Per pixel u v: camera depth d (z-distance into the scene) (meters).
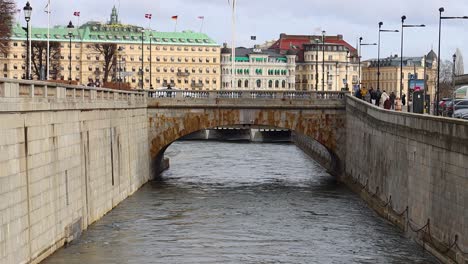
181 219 59.69
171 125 83.56
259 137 164.38
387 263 44.97
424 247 47.72
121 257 46.28
